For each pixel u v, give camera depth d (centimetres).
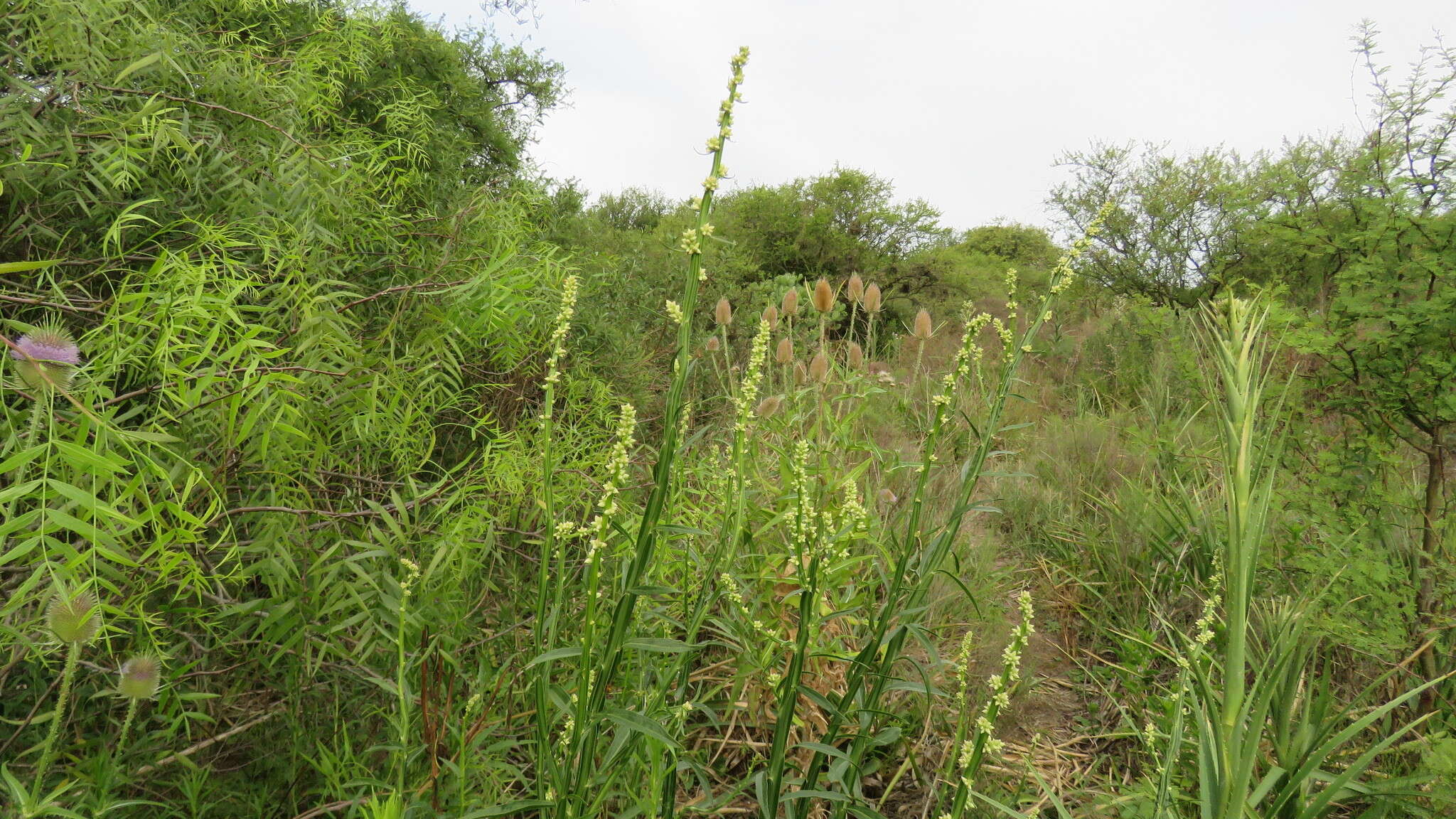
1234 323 158
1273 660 224
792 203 1273
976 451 186
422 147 373
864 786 240
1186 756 221
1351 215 288
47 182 193
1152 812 190
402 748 146
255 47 303
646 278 625
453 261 261
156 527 126
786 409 257
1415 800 188
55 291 171
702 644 147
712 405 409
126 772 153
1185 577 322
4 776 108
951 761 173
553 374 146
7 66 196
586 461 223
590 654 141
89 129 209
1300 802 189
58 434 131
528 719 199
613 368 408
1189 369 337
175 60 234
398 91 417
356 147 300
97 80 209
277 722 178
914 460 362
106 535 115
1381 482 269
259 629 155
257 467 171
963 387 428
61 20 189
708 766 228
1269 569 280
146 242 213
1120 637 304
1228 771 150
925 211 1307
